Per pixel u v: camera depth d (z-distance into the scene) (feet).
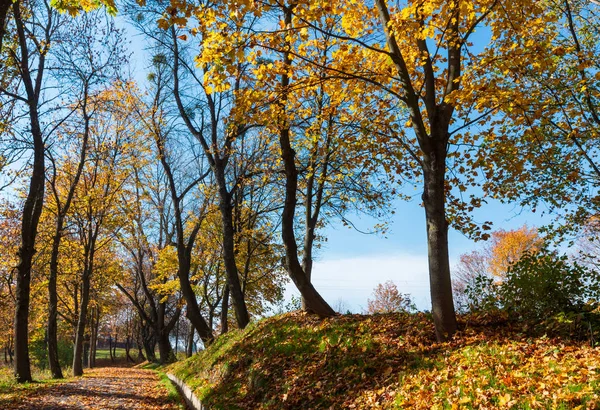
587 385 14.06
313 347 29.43
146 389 50.52
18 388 42.52
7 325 123.13
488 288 27.71
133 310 151.33
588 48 41.24
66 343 162.20
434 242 24.41
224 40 22.56
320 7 24.16
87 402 37.81
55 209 76.74
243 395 29.01
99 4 21.38
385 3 26.45
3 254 66.90
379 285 123.34
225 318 77.82
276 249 77.77
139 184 82.48
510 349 19.42
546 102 27.71
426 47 27.37
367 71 28.37
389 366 22.53
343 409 20.57
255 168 58.75
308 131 38.22
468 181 31.96
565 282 22.57
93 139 76.18
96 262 96.53
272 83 27.32
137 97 68.95
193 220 79.25
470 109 30.42
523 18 25.48
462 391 16.44
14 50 50.62
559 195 40.75
